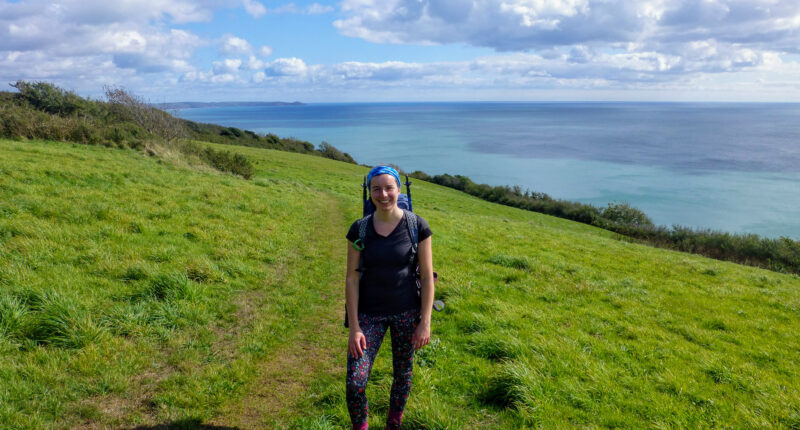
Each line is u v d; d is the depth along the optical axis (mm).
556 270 10953
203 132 72500
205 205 12562
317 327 6172
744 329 7992
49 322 4684
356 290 3076
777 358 6594
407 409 4012
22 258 6320
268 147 73938
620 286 10281
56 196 10156
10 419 3389
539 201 63031
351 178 42656
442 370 4934
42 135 22609
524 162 157125
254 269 8117
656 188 113438
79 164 14875
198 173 20453
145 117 40094
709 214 88250
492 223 21625
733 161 170750
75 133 23719
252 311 6402
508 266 10914
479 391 4520
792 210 90875
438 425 3789
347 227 14602
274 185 23547
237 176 24766
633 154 189750
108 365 4367
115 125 29406
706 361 5898
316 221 14820
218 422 3842
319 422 3789
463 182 72938
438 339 5707
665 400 4672
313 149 84875
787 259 33625
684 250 37812
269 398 4301
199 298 6305
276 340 5574
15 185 10164
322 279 8531
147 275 6539
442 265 10086
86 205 9664
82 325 4805
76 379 4094
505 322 6484
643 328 7184
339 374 4844
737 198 102562
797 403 4805
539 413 4102
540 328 6453
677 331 7543
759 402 4832
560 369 5031
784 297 11148
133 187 12977
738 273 14867
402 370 3324
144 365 4539
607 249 17078
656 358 5938
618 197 102000
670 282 11586
